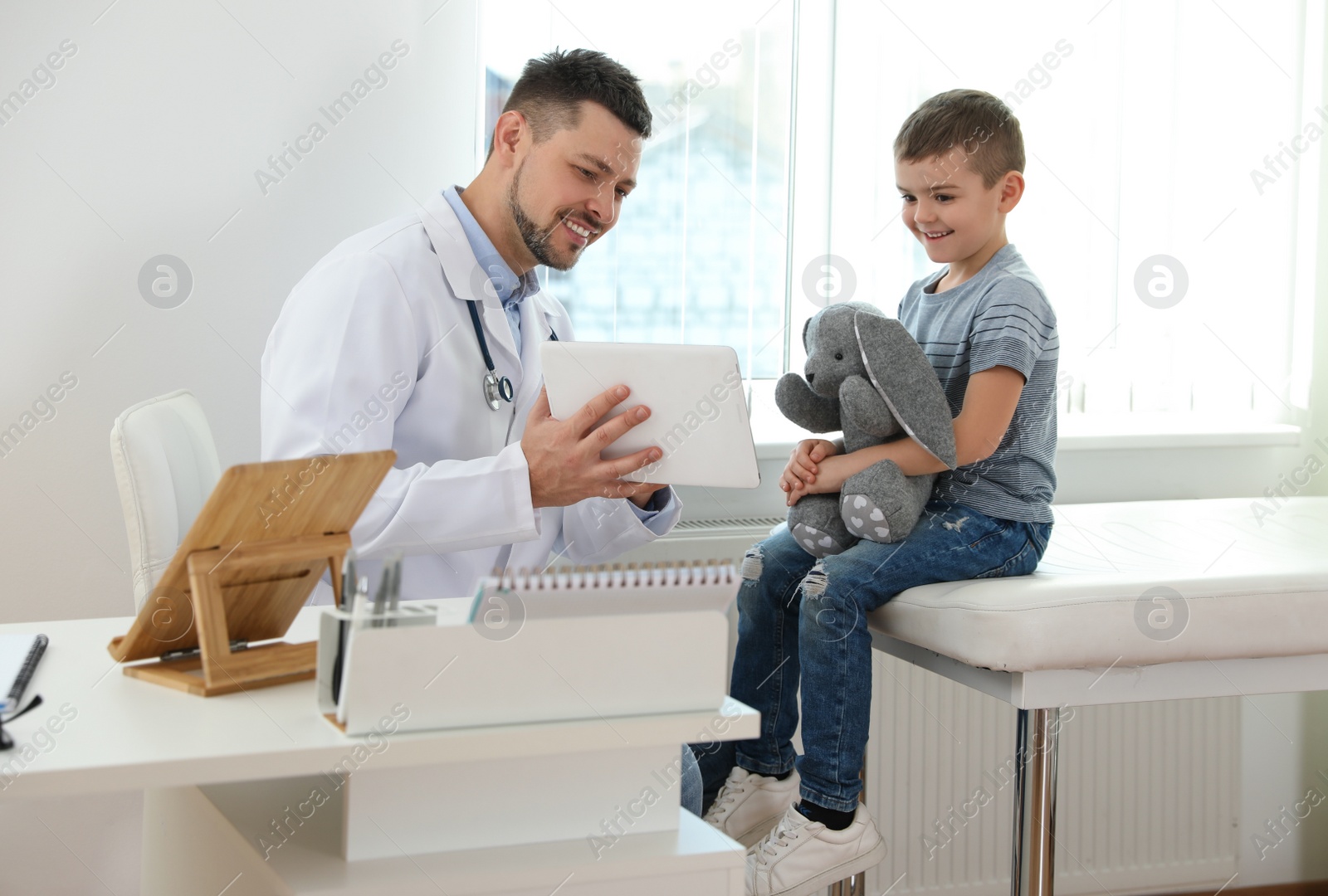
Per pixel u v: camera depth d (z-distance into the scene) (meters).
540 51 1.98
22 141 1.72
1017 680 1.34
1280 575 1.43
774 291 2.15
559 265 1.63
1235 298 2.43
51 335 1.75
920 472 1.50
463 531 1.29
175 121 1.78
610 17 2.01
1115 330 2.35
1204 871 2.25
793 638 1.67
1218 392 2.44
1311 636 1.41
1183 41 2.34
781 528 1.79
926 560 1.49
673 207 2.06
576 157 1.53
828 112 2.16
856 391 1.46
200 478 1.40
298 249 1.86
